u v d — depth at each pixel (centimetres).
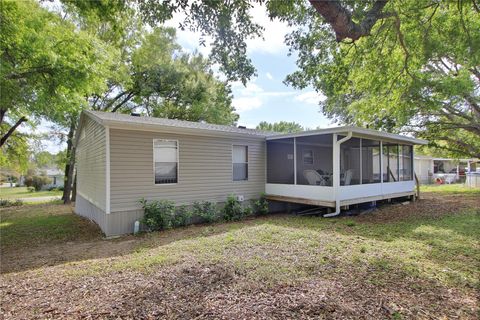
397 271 370
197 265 396
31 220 970
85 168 1003
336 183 812
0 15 697
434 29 724
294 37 689
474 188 1756
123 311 270
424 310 271
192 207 812
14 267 450
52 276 384
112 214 677
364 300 289
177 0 386
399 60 798
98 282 351
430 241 521
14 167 1725
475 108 1425
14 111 976
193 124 976
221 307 273
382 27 645
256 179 991
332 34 675
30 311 277
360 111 1333
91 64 891
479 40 688
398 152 1157
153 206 712
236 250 471
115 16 480
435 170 2969
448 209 922
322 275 356
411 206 1025
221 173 891
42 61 771
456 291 313
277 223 735
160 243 561
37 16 804
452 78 1097
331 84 736
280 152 1079
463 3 593
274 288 316
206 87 1881
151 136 743
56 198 1900
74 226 827
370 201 962
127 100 1828
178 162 791
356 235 575
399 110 1146
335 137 815
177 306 277
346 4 439
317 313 261
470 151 1641
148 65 1741
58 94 862
